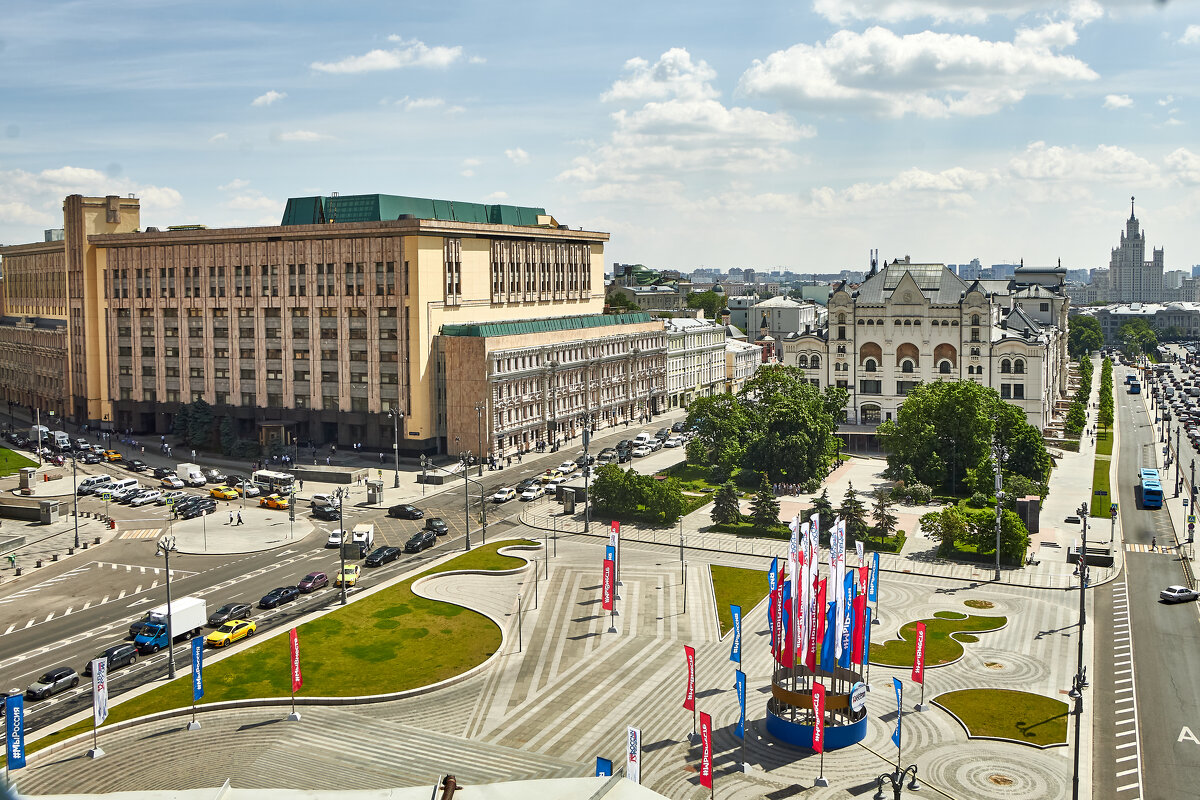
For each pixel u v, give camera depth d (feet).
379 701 290.15
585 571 423.23
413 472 641.81
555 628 351.67
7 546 460.96
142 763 252.21
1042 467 580.30
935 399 593.83
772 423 601.21
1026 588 397.19
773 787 240.12
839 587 259.60
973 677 304.71
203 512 519.60
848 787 239.71
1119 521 516.32
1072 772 246.88
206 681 304.50
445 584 407.03
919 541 470.39
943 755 255.50
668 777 245.04
